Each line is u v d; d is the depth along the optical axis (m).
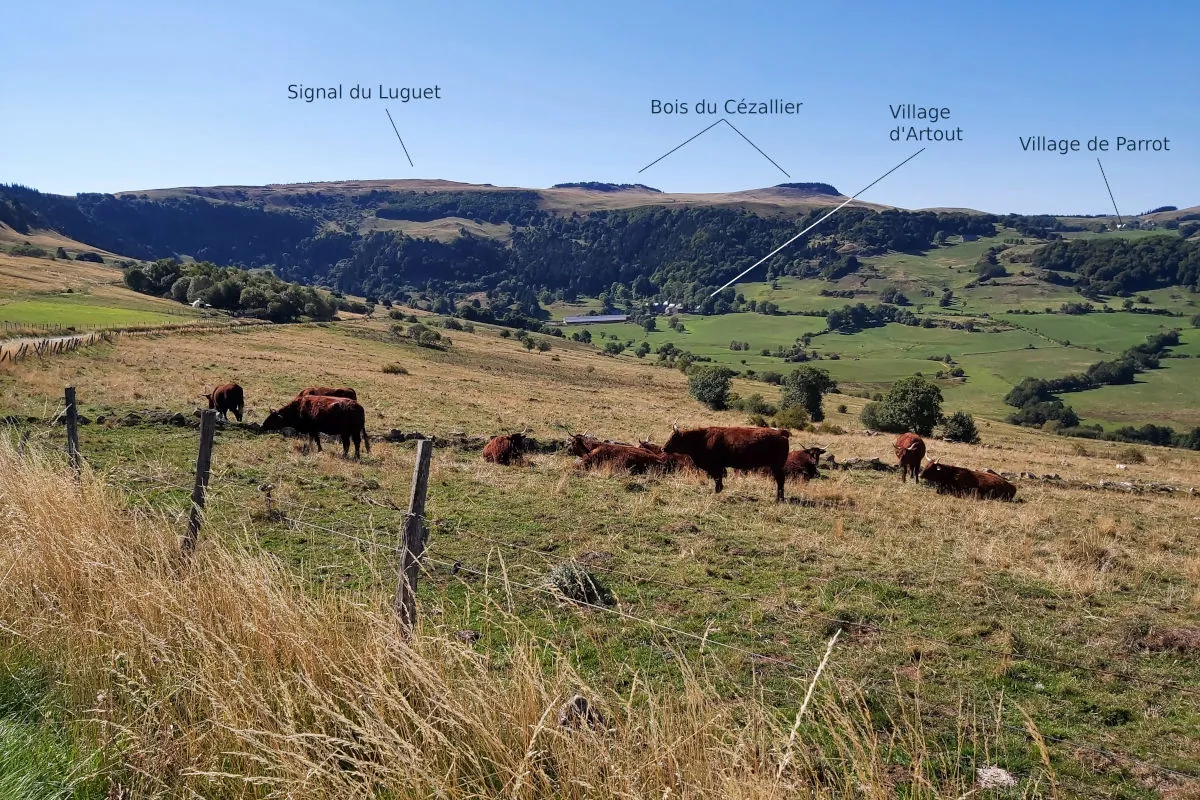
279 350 60.78
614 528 11.60
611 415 37.69
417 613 5.23
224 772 3.95
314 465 14.79
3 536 6.80
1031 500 19.19
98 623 5.38
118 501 8.61
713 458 15.63
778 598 8.77
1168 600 9.77
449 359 81.50
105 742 4.27
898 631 7.99
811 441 33.78
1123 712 6.45
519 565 9.38
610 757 3.78
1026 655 7.52
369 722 3.95
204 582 5.71
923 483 19.61
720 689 6.29
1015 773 5.38
